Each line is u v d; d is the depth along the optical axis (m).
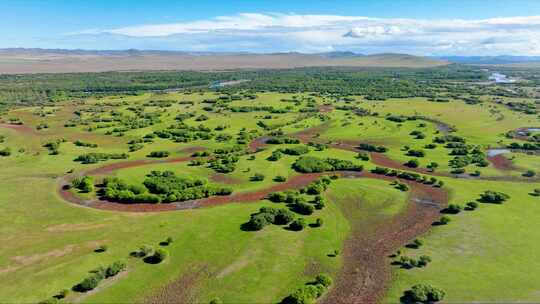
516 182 138.88
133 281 79.50
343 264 87.88
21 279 79.19
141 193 124.38
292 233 100.12
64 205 115.62
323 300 75.75
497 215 110.94
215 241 95.12
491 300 74.00
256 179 139.25
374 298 76.12
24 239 95.19
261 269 84.44
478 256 89.75
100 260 86.50
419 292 74.12
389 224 107.38
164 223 104.06
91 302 72.88
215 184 134.00
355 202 120.81
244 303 73.56
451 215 111.62
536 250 92.25
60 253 89.06
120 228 101.44
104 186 131.25
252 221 101.88
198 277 81.38
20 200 118.44
